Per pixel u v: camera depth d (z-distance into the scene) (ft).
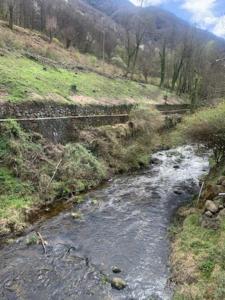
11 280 31.81
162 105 128.36
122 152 73.77
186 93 181.88
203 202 45.96
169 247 39.27
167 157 83.61
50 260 35.68
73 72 109.29
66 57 132.16
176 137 69.31
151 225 45.27
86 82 102.99
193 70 176.55
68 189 53.88
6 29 122.62
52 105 67.72
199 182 61.67
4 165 50.14
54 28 170.40
